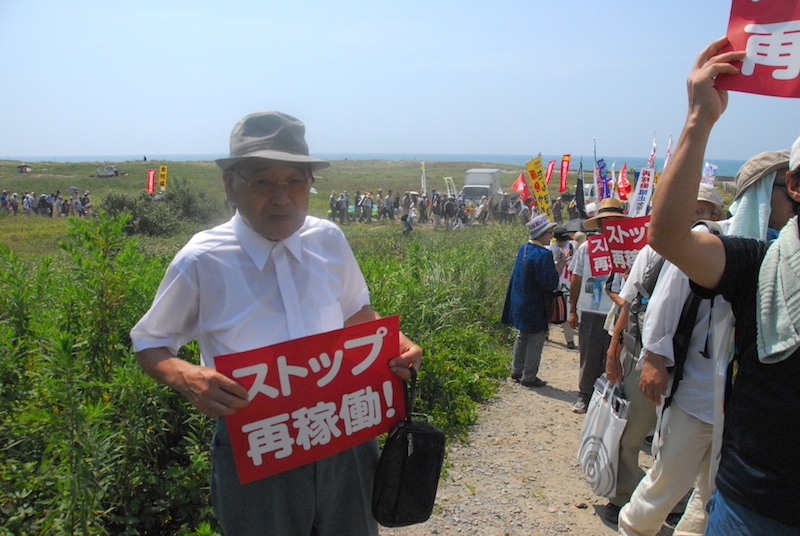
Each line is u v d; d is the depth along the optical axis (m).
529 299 5.75
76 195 34.34
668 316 2.61
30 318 3.40
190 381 1.74
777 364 1.59
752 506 1.61
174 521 2.95
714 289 1.77
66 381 2.44
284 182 1.84
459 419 4.78
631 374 3.26
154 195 29.47
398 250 14.56
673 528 3.43
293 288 1.92
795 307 1.55
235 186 1.87
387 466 2.04
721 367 2.19
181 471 2.94
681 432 2.58
